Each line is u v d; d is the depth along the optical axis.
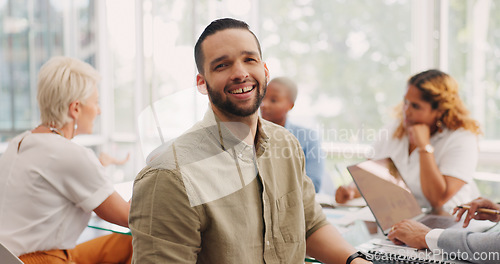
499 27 2.91
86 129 1.61
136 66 3.77
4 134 3.16
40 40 3.41
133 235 0.92
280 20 3.76
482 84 3.01
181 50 3.65
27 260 1.43
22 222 1.43
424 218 1.52
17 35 3.24
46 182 1.44
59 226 1.48
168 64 3.67
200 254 0.97
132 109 3.79
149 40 3.74
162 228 0.89
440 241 1.18
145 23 3.75
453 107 1.95
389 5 3.34
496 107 2.97
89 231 1.84
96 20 3.83
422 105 1.96
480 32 2.99
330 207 1.72
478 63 3.01
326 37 3.59
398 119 2.13
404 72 3.32
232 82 0.93
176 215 0.89
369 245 1.27
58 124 1.53
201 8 3.66
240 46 0.92
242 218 0.98
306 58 3.68
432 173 1.83
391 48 3.36
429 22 3.14
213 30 0.94
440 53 3.13
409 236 1.25
